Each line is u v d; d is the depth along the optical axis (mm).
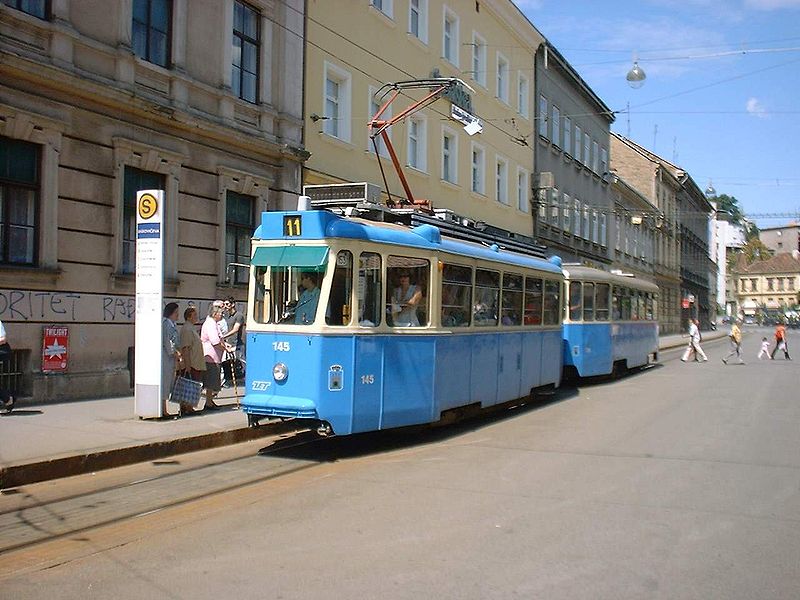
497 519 6844
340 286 9742
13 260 12195
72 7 12836
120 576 5344
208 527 6578
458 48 27344
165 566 5551
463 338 12016
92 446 9133
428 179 25344
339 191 11430
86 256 13125
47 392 12508
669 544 6172
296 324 9719
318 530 6480
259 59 17281
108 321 13523
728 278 121812
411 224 11664
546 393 17828
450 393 11586
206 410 12430
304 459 9695
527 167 34688
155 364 11156
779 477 8734
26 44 12094
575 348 19203
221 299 15984
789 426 12602
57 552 5895
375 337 10078
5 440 9367
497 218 31328
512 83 32812
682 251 69938
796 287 120750
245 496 7695
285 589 5074
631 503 7473
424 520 6797
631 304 23266
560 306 16703
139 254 11188
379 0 22562
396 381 10398
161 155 14445
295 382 9633
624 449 10438
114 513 7023
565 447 10586
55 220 12594
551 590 5094
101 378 13328
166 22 14875
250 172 16781
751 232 128375
